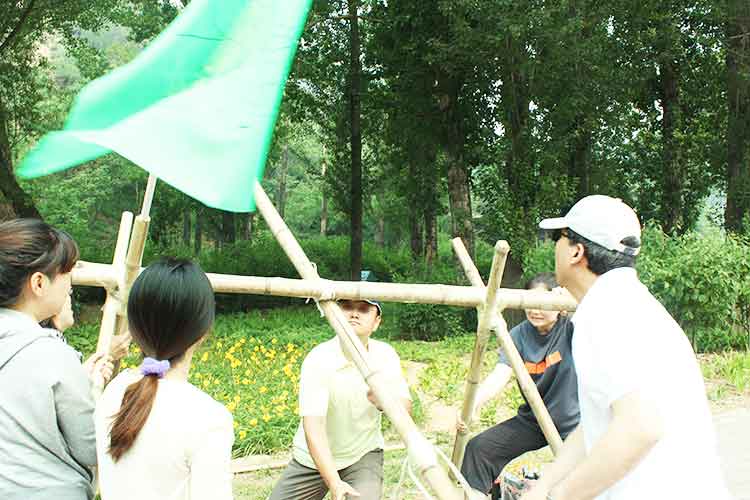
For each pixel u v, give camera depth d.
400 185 25.11
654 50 18.11
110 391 2.20
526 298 3.40
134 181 38.97
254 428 6.72
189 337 2.14
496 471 4.21
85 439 2.25
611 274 2.34
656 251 12.53
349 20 20.83
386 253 32.44
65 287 2.43
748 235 13.56
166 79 2.28
